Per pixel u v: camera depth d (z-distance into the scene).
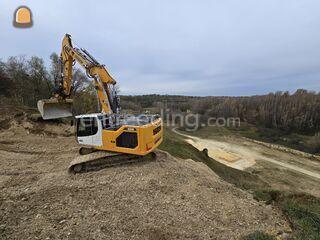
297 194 11.65
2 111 20.38
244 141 60.47
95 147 12.05
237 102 102.75
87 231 7.04
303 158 47.62
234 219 8.27
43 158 13.70
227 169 27.34
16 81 36.00
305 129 75.56
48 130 19.11
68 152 14.77
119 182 10.04
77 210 8.02
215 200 9.40
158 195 9.28
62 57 15.45
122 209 8.26
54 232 6.88
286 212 9.22
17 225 7.12
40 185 9.72
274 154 48.97
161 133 14.12
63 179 10.34
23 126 18.94
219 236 7.31
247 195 10.66
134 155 12.06
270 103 90.44
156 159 12.63
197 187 10.23
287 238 7.40
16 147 15.50
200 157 26.31
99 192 9.23
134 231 7.22
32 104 36.12
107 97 13.43
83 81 38.22
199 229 7.56
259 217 8.59
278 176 36.19
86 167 11.34
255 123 88.94
